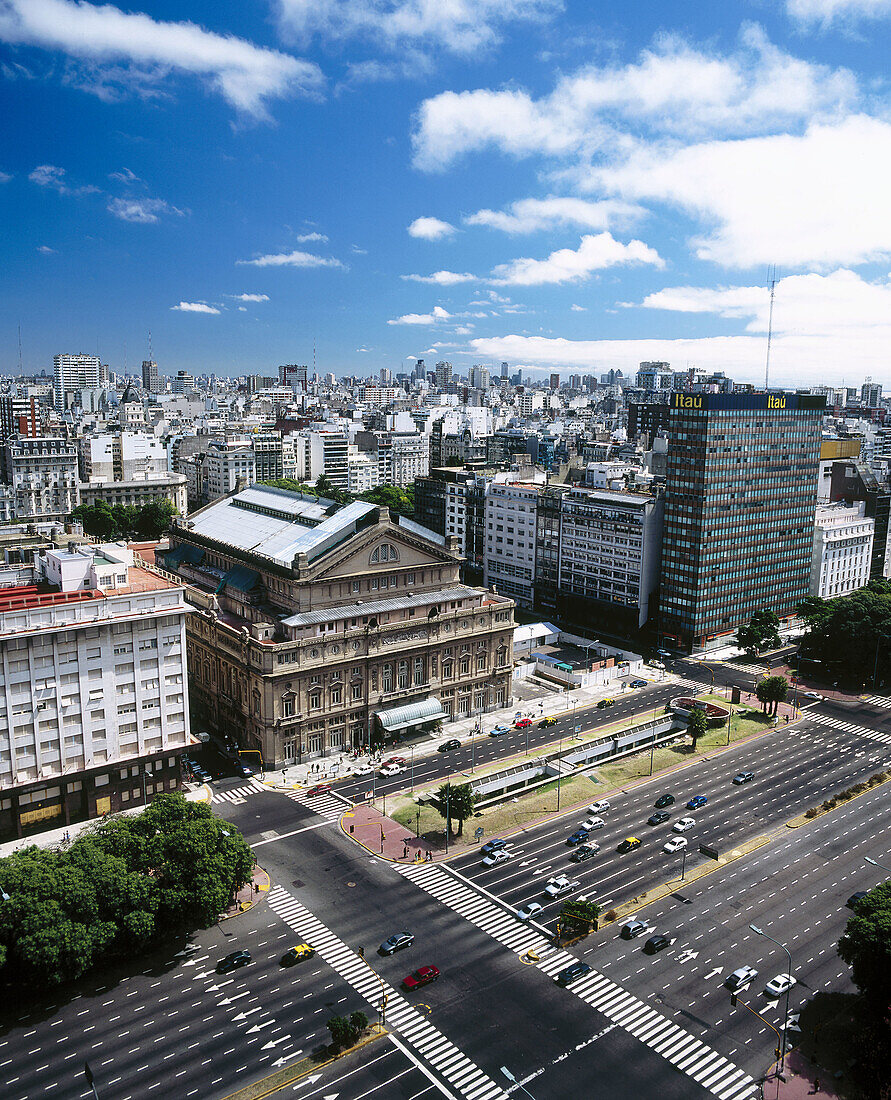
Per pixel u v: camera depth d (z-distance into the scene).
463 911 109.06
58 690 122.88
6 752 119.38
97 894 93.81
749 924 106.75
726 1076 82.06
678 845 124.94
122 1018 88.62
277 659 146.50
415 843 125.69
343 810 135.25
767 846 126.69
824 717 183.12
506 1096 79.06
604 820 134.38
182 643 135.00
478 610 175.50
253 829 128.62
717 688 199.88
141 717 131.88
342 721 157.62
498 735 167.12
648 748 166.00
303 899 110.94
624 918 107.94
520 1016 89.81
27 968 89.00
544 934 104.44
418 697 168.12
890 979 85.25
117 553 139.62
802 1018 90.12
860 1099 79.31
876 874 119.06
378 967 97.50
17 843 120.56
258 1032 86.88
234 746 158.12
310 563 155.50
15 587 135.12
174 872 98.38
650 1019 89.75
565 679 199.88
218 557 187.25
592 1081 81.06
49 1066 81.88
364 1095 78.81
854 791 144.25
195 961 98.25
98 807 129.62
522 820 134.25
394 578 167.00
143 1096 78.44
